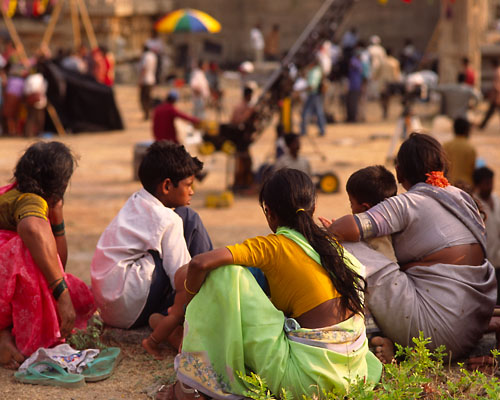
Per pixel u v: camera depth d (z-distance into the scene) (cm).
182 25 1738
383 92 2106
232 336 315
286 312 332
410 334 367
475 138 1639
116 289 413
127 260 415
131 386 365
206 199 988
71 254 714
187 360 323
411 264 384
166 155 407
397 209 372
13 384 365
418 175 389
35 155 391
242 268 321
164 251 409
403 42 3316
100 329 427
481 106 2261
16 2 2467
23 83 1672
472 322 372
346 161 1352
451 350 373
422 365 335
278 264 322
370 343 370
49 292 384
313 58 1095
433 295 369
